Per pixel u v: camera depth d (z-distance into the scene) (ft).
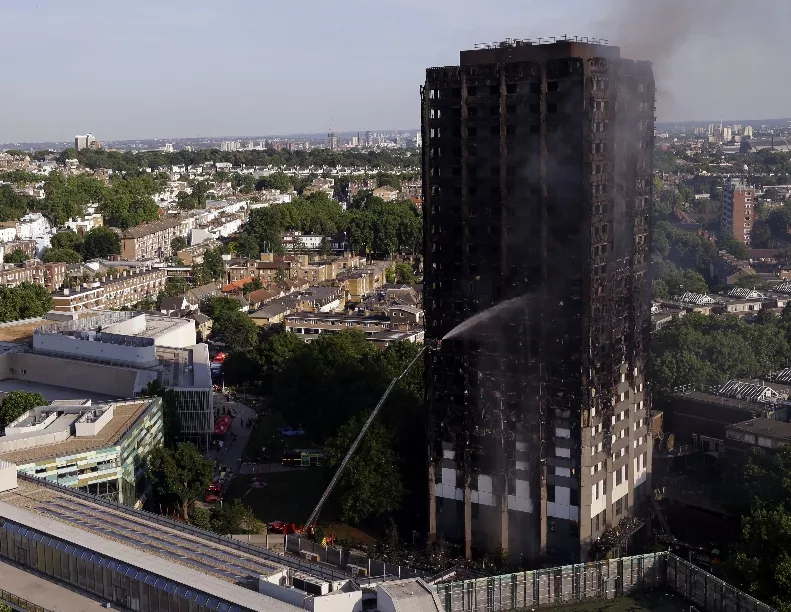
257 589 531.09
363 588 522.47
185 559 568.41
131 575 556.10
